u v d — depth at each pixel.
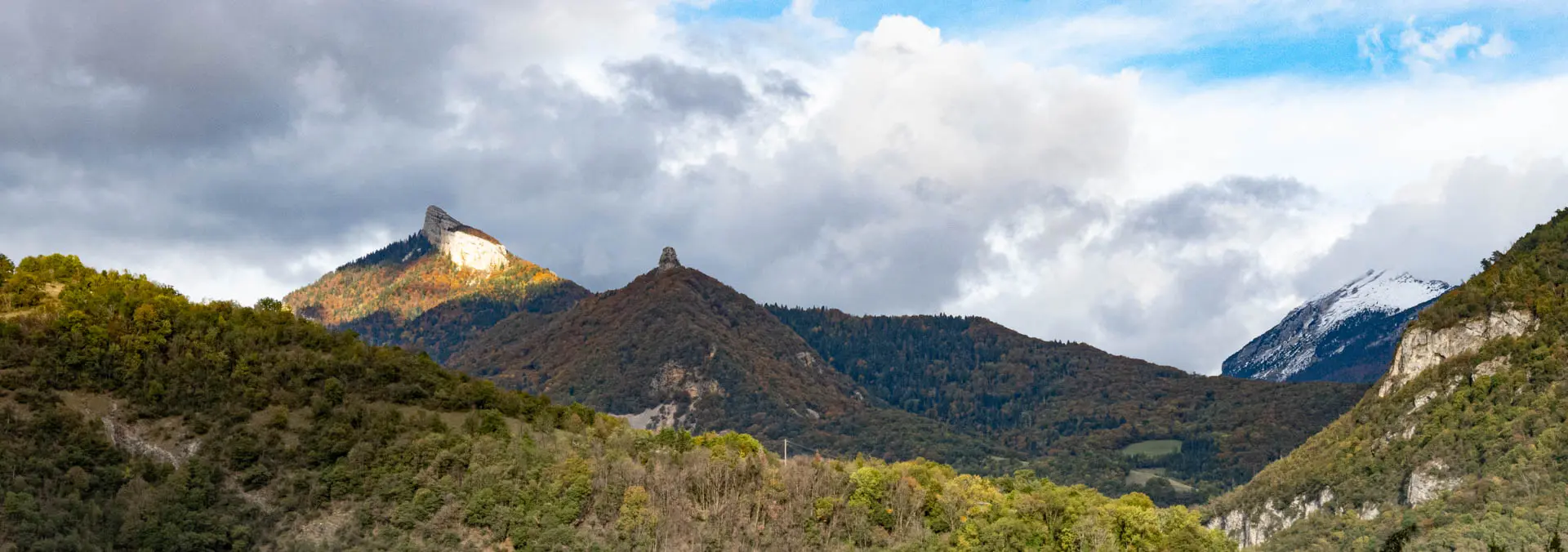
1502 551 169.62
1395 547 164.75
